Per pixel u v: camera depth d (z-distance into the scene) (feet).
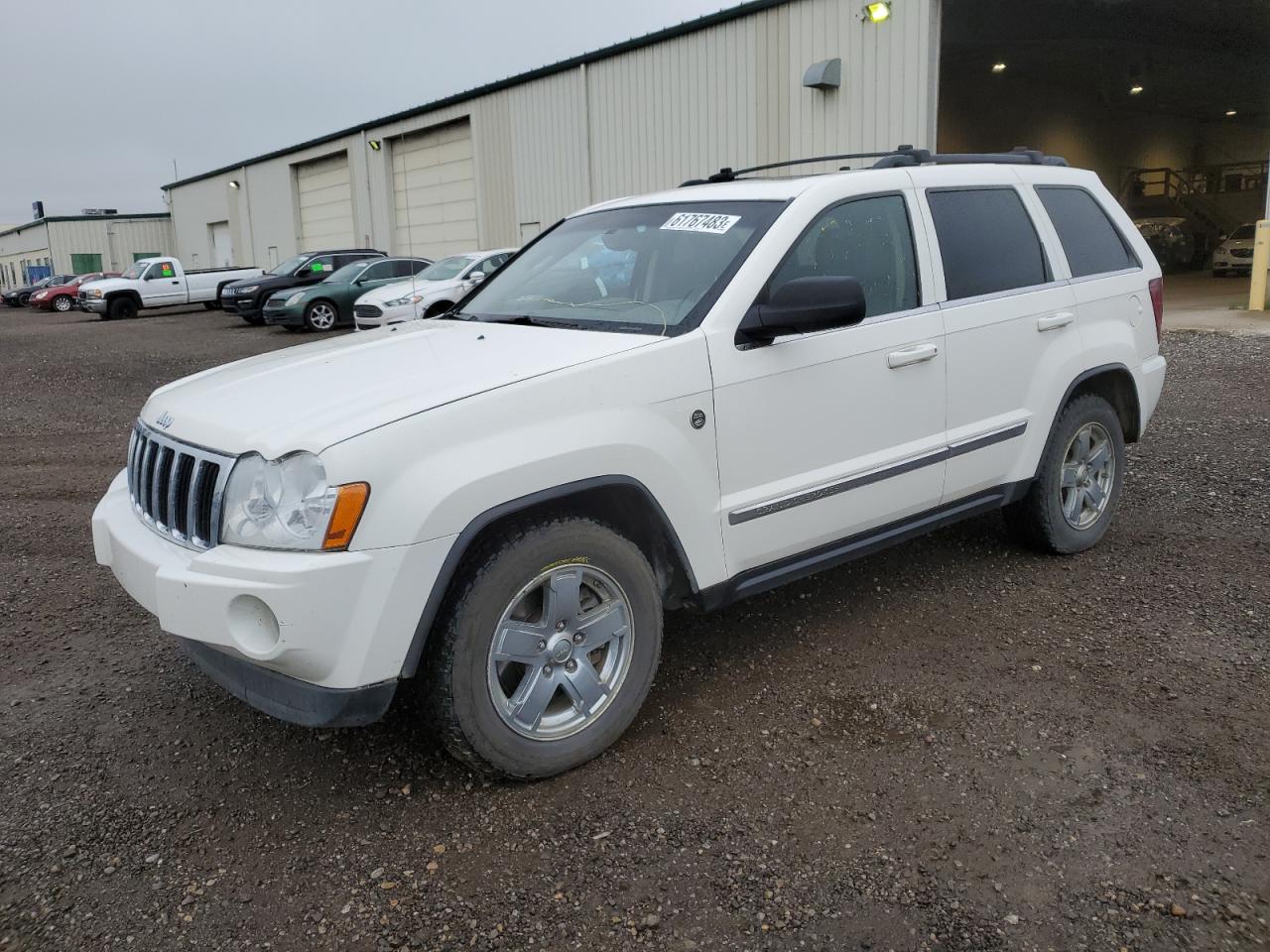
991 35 71.56
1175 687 11.55
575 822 9.33
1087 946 7.54
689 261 11.95
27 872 8.76
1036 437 14.64
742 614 14.33
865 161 50.55
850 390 12.01
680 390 10.46
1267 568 15.21
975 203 14.21
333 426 8.74
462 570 9.32
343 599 8.48
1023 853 8.66
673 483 10.38
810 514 11.78
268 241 118.93
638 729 11.06
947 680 11.96
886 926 7.83
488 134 77.41
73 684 12.54
